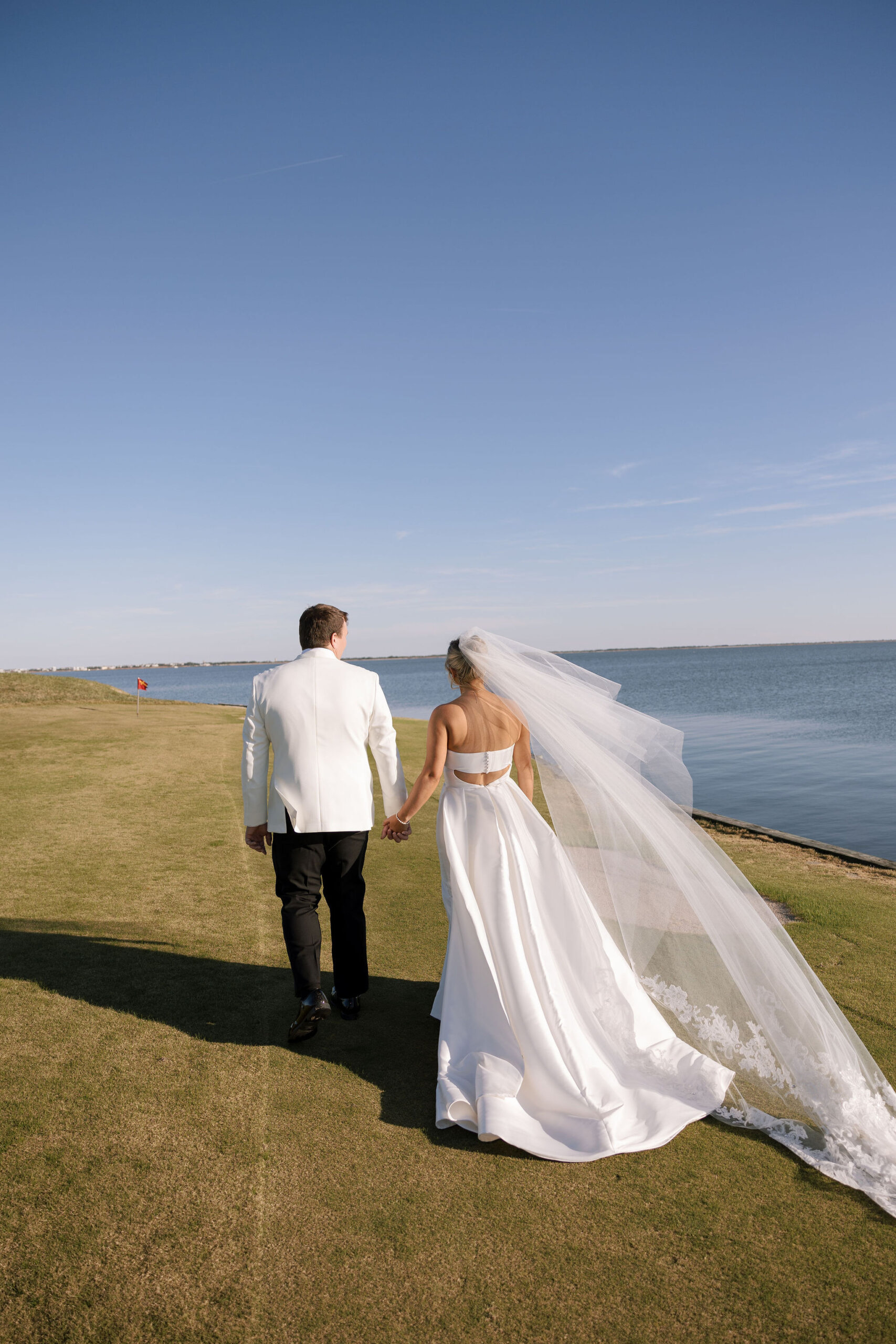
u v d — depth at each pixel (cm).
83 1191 217
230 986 363
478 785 305
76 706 2052
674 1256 201
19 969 374
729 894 296
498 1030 283
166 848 632
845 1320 181
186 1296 182
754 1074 278
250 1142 244
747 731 2525
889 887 570
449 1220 212
